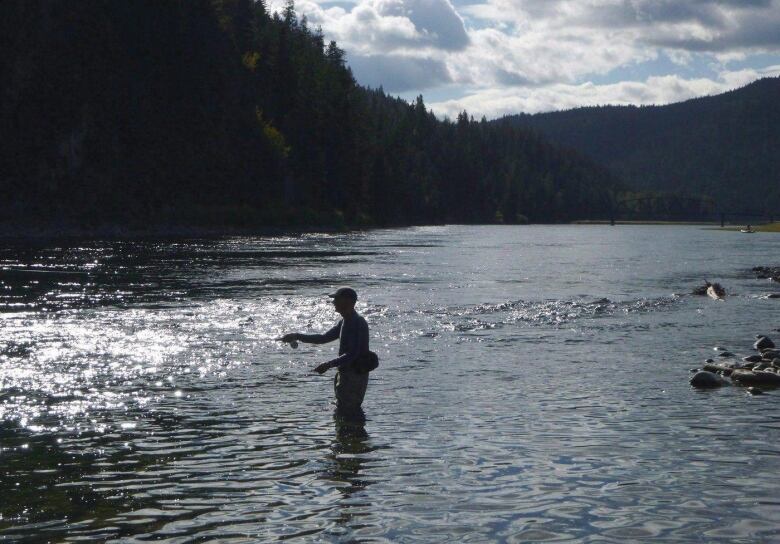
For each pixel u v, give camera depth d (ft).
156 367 44.65
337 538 20.57
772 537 20.76
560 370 45.27
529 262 156.04
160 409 34.86
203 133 384.06
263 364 46.11
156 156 358.02
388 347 53.26
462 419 33.42
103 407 35.06
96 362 45.80
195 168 373.81
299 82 503.61
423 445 29.32
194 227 338.13
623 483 25.11
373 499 23.52
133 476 25.57
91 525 21.34
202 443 29.48
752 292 98.32
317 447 28.99
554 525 21.54
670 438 30.53
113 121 350.02
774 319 70.59
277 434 30.81
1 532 20.77
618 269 139.95
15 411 34.01
